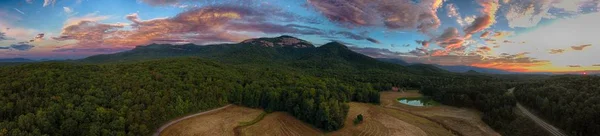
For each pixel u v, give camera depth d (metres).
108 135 85.94
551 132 97.25
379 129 112.31
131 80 124.81
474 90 158.38
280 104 130.75
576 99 105.75
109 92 109.62
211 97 132.50
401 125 118.19
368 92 165.75
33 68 124.38
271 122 116.44
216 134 102.00
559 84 137.12
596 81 128.88
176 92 124.12
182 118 116.94
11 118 86.44
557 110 104.12
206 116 121.12
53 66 129.25
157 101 112.00
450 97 159.88
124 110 99.25
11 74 112.94
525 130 103.62
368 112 139.00
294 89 137.38
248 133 104.19
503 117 115.25
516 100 138.38
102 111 93.31
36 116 83.44
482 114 134.88
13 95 93.31
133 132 91.56
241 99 138.75
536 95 127.31
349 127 113.69
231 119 118.56
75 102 97.94
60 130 83.75
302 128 111.25
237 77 159.75
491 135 106.44
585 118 89.38
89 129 86.75
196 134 101.50
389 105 159.62
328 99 130.62
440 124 120.62
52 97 96.75
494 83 193.88
